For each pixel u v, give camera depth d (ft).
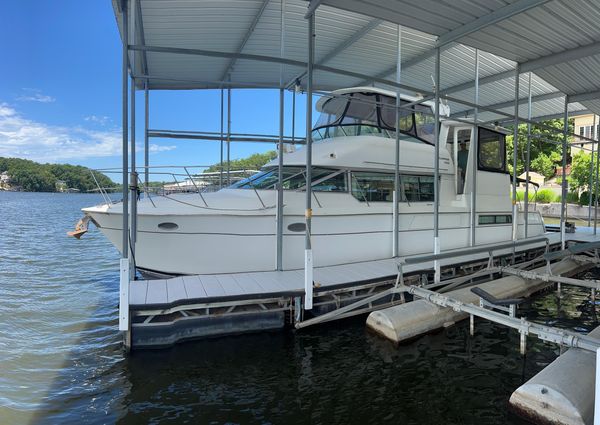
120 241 18.85
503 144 30.04
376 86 31.63
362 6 14.93
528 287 21.48
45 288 24.94
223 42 23.50
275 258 19.29
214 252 18.42
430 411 10.82
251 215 18.62
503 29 17.22
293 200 20.08
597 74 24.21
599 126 37.06
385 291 16.89
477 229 27.55
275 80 29.76
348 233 20.97
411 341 15.26
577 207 75.41
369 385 12.19
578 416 9.15
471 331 15.92
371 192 22.80
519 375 12.83
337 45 24.62
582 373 10.23
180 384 12.18
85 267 32.12
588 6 15.20
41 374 12.91
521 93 32.91
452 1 14.49
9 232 56.29
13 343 15.60
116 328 17.49
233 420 10.34
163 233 17.99
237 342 15.06
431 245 24.35
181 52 14.75
